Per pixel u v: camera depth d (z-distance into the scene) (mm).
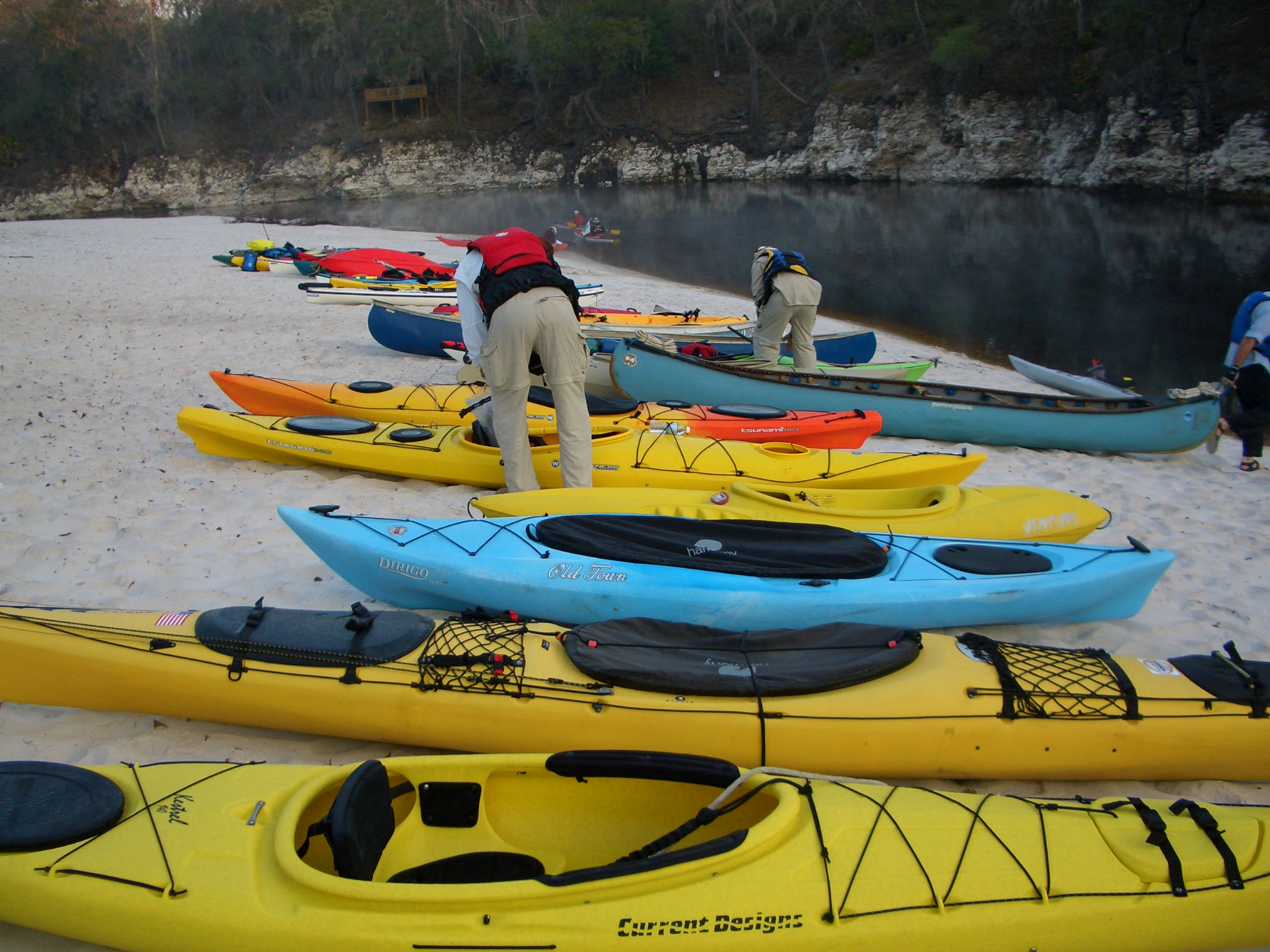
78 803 2502
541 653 3262
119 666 3281
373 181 53906
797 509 4762
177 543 4961
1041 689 3158
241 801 2557
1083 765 3180
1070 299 17078
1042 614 4137
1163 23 35969
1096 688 3178
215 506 5512
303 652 3230
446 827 2738
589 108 53375
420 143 54188
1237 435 7332
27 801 2490
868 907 2309
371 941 2164
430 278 15711
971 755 3129
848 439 6777
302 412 6891
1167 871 2439
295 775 2670
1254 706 3164
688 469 5742
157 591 4402
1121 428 7633
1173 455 7859
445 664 3182
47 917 2307
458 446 5930
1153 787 3293
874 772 3141
